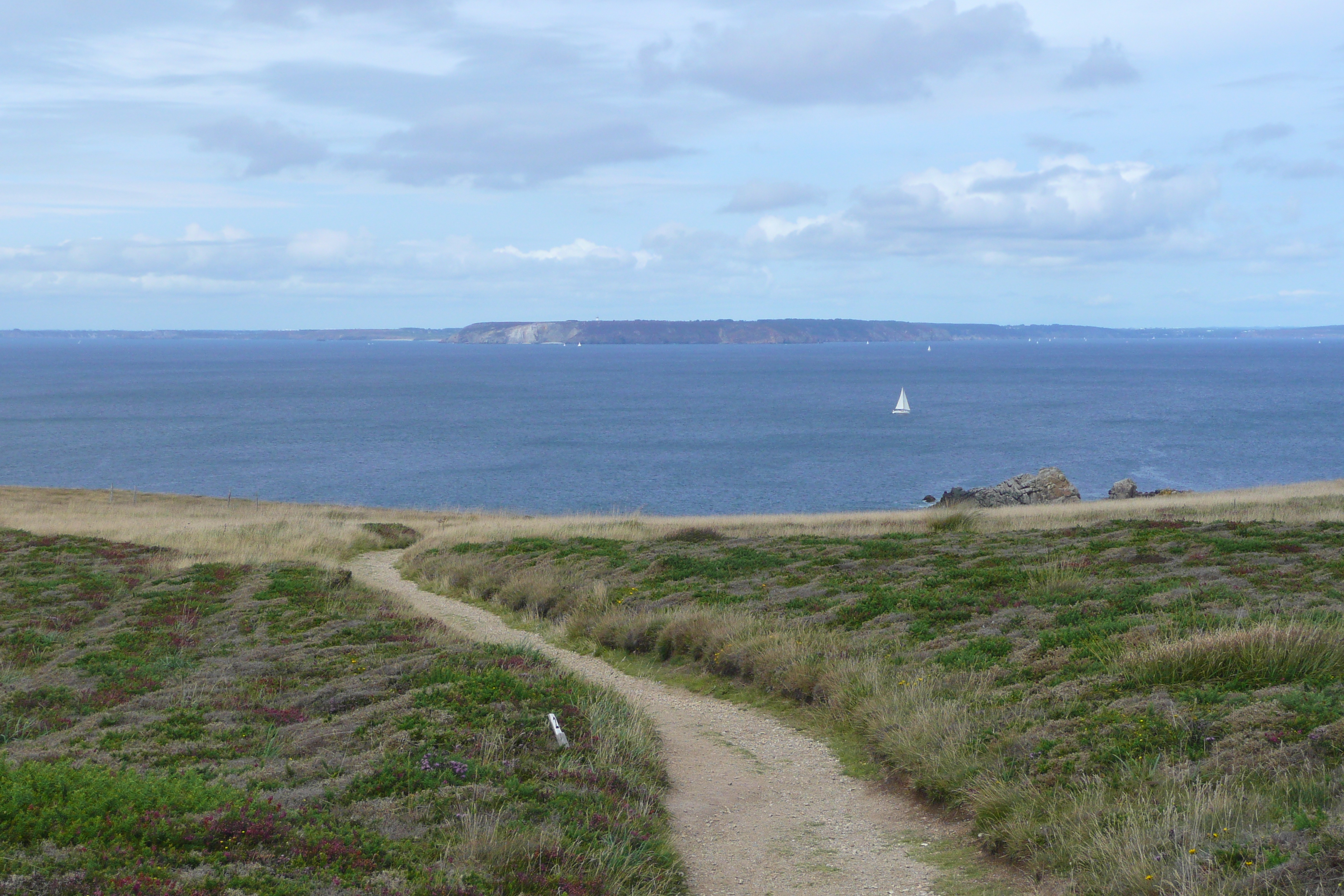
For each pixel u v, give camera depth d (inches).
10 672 553.0
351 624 684.1
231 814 279.3
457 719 421.1
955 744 391.5
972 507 1637.6
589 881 275.0
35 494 2233.0
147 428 5054.1
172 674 541.6
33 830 249.8
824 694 522.9
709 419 5521.7
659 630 708.0
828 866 323.9
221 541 1261.1
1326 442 4018.2
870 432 4699.8
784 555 951.0
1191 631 477.1
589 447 4192.9
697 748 475.2
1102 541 877.8
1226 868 248.7
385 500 2888.8
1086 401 6427.2
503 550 1139.9
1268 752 312.7
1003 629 573.6
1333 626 444.8
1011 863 307.6
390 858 270.4
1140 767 325.4
